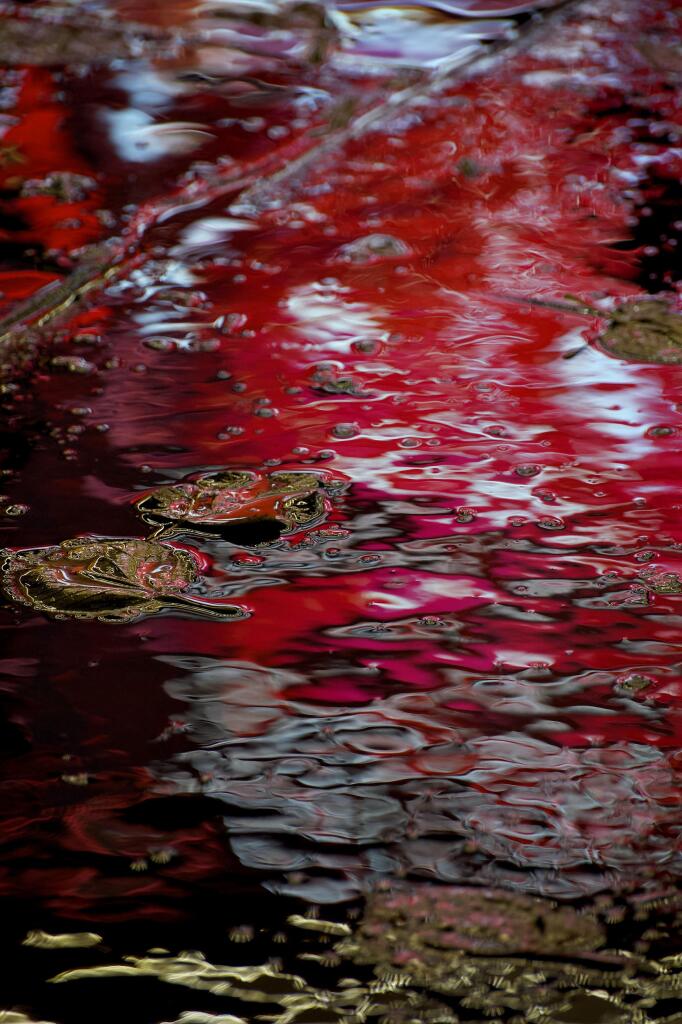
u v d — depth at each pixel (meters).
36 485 1.09
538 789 0.97
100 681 1.00
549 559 1.05
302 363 1.18
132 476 1.10
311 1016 0.91
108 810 0.96
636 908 0.94
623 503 1.08
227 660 1.01
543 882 0.94
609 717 0.99
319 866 0.95
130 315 1.23
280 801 0.97
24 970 0.92
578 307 1.23
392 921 0.93
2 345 1.20
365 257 1.29
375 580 1.05
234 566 1.05
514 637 1.02
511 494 1.09
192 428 1.13
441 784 0.97
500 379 1.17
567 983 0.92
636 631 1.02
